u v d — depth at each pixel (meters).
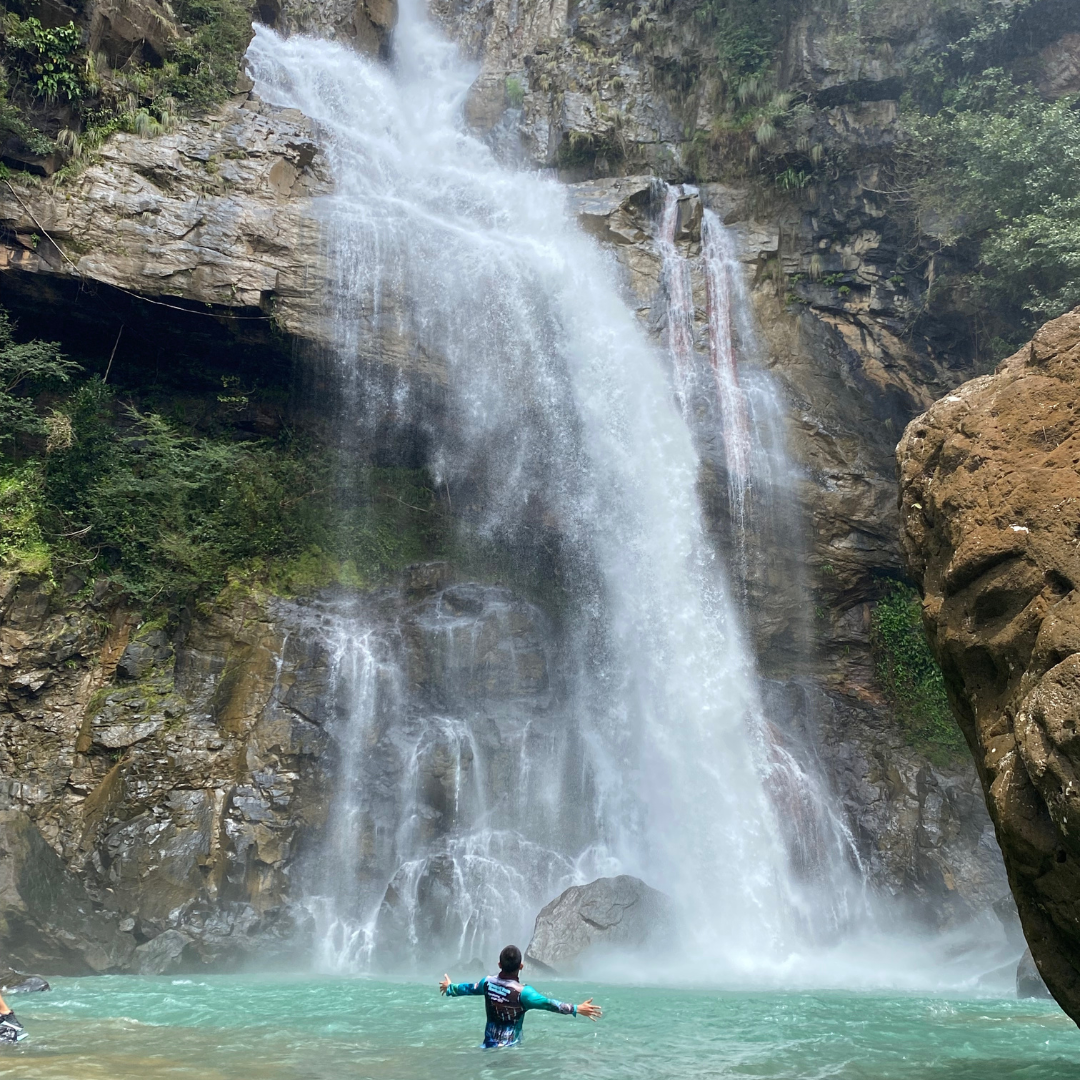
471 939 15.83
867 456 23.23
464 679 19.31
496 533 21.91
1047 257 20.02
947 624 5.82
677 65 27.70
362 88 30.20
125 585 18.09
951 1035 8.99
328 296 20.89
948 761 20.67
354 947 15.39
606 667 20.64
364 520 21.33
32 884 14.06
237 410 21.16
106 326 19.67
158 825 15.59
